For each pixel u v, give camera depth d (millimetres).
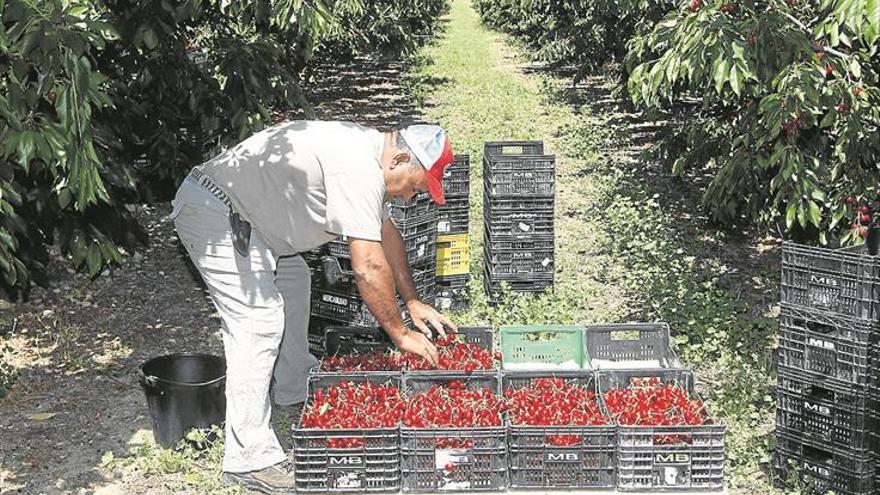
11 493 5285
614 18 18078
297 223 5094
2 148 4793
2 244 5656
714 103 9078
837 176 6949
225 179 5078
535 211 8102
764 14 5992
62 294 8359
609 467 4859
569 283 8672
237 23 9422
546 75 25578
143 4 7977
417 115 18703
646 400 5098
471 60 29672
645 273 8531
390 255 5449
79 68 4586
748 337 7332
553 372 5469
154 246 9586
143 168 9703
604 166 13570
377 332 6121
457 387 5391
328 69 25828
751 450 5594
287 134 5035
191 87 8781
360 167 4828
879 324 4789
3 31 4488
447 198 7988
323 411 5051
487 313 7801
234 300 5133
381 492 4914
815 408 5047
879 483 4926
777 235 10133
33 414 6238
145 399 6492
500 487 4891
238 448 5207
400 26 21812
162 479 5430
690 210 11320
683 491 4840
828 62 6172
